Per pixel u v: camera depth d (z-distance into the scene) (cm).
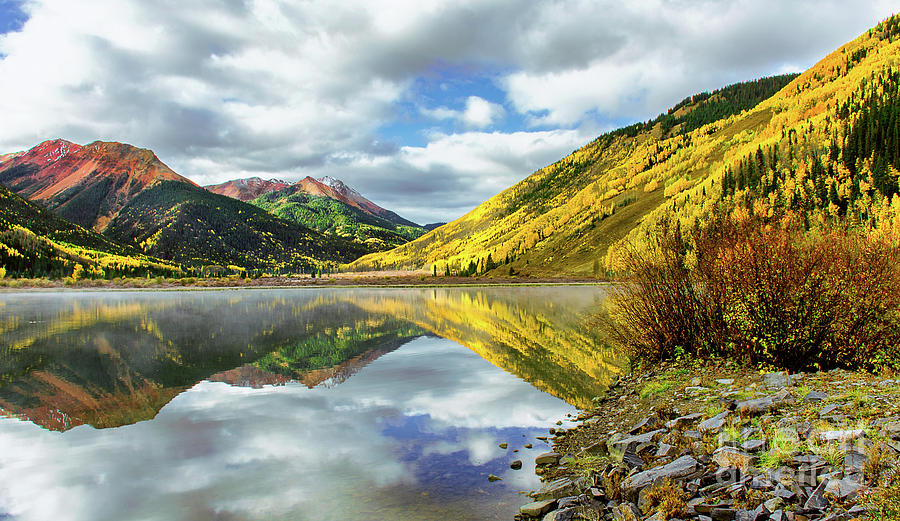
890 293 1033
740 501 523
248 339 2516
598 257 16488
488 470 771
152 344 2338
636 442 775
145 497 679
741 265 1195
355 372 1616
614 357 1802
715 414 824
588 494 626
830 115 17138
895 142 11688
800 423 680
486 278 17162
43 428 1040
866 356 1044
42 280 15062
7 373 1639
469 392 1315
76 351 2136
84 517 623
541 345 2148
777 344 1117
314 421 1068
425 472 765
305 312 4444
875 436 577
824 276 1099
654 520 520
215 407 1199
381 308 4919
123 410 1179
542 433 959
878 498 448
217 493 695
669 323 1423
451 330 2819
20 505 663
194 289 13012
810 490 505
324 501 663
